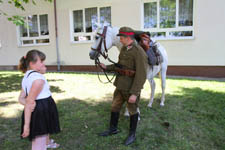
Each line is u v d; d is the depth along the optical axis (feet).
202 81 24.45
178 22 29.60
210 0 27.02
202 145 9.91
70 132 11.12
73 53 35.83
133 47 9.23
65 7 35.06
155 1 30.09
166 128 11.65
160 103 15.46
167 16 30.04
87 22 34.88
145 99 17.07
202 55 28.45
